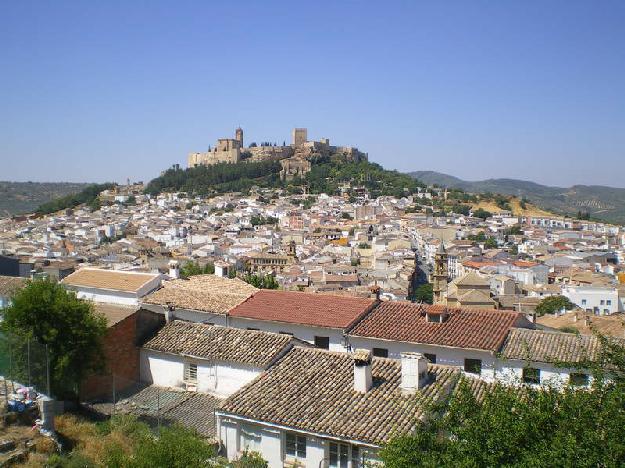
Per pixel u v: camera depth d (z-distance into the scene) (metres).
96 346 35.44
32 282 36.09
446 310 42.06
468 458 18.12
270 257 199.75
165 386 38.94
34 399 30.73
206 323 43.88
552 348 37.09
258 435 29.31
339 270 169.38
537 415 18.89
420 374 30.11
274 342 37.31
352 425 27.36
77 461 26.52
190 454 24.19
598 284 147.00
